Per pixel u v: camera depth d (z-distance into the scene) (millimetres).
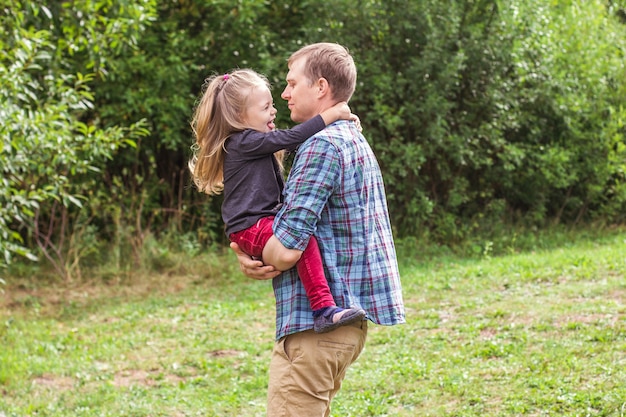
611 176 12977
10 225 10805
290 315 2967
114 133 8906
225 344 7273
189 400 5859
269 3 11234
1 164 7375
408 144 11125
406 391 5594
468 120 11703
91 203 10508
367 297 2977
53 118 7895
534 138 12398
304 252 2910
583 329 6441
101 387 6230
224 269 10531
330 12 11055
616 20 14070
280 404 3014
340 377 3123
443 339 6809
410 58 11227
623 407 4719
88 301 9375
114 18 9336
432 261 10719
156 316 8562
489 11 11445
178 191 11891
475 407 5141
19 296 9523
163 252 10648
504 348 6234
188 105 11367
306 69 3061
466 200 11977
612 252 9586
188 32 11469
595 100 12562
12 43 7848
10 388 6238
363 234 2979
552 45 12070
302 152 2932
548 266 9109
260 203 2994
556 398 5031
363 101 11297
